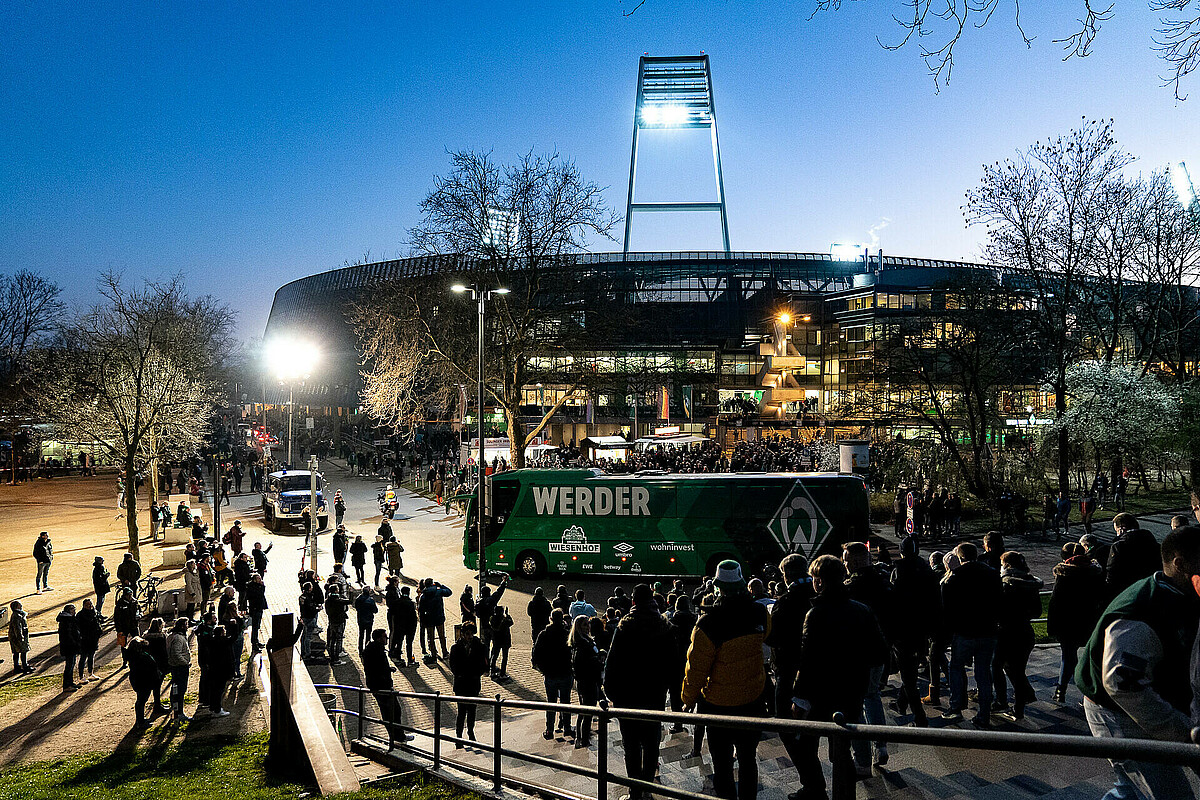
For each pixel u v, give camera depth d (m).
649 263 95.06
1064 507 30.00
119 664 18.19
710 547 23.70
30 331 70.75
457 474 50.19
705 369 76.69
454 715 13.96
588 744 9.30
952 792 3.78
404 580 26.78
